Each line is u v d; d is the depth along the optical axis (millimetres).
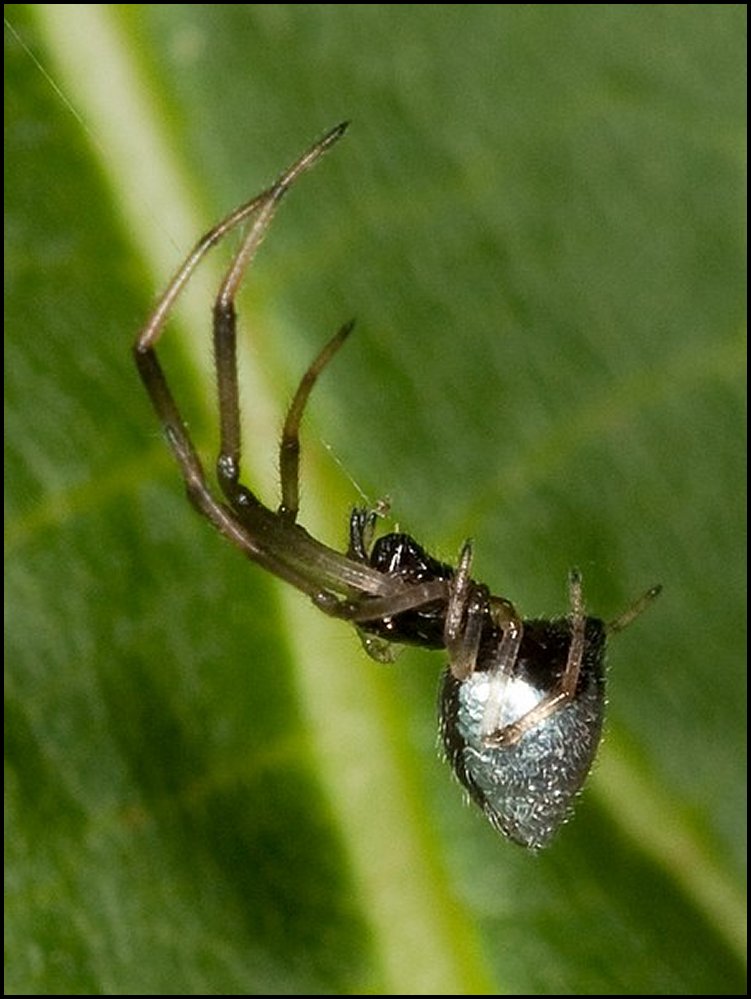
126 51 46
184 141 46
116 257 45
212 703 45
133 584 45
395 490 46
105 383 45
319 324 46
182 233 46
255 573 45
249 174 46
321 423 46
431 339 46
